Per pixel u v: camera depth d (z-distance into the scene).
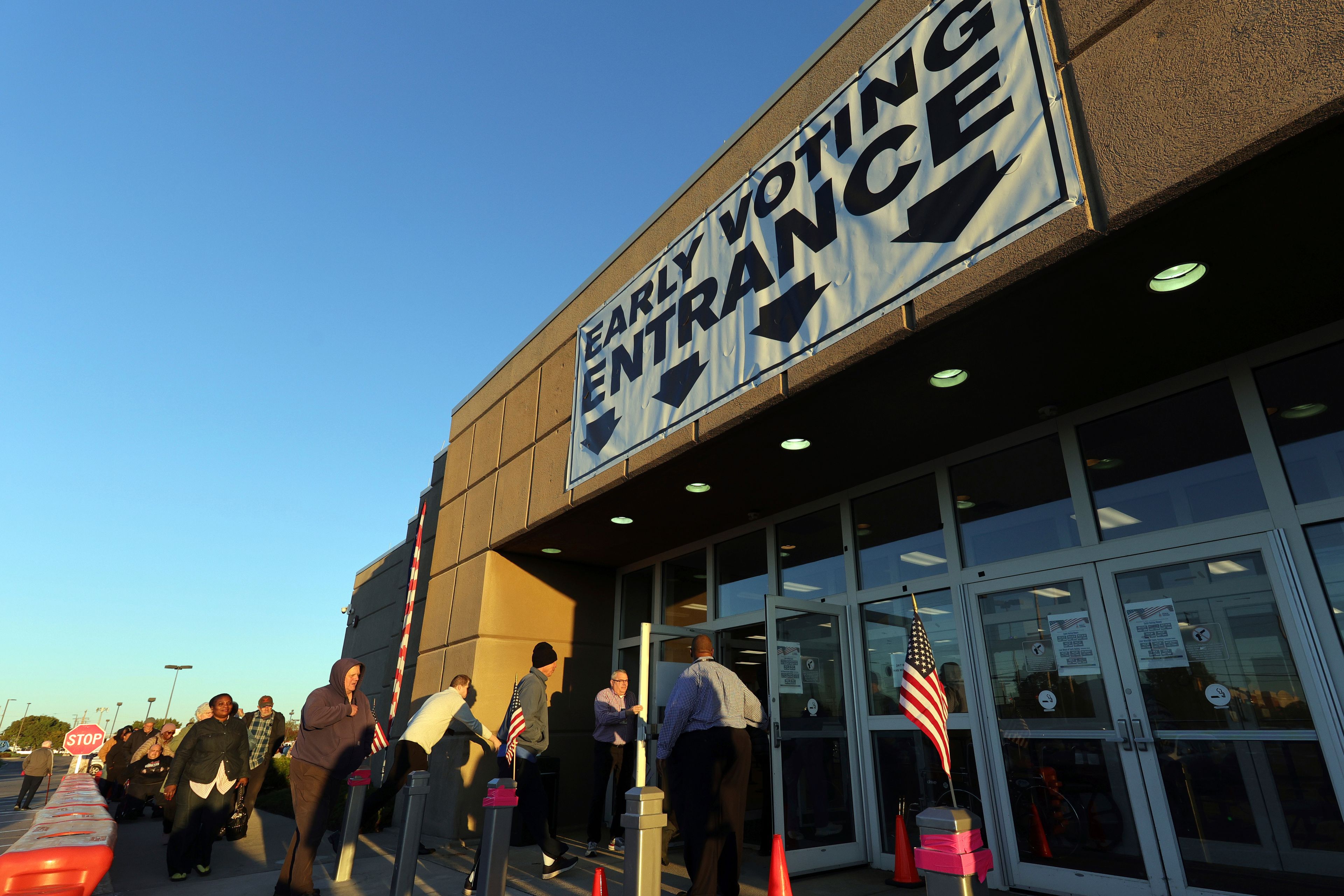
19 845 2.37
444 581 9.47
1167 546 4.36
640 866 2.75
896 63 4.52
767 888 4.98
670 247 6.38
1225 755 3.94
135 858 6.88
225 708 6.25
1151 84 3.20
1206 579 4.20
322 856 6.61
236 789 7.83
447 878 5.61
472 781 7.68
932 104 4.21
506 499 8.32
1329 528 3.83
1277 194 2.98
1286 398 4.11
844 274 4.54
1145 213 3.12
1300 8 2.79
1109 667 4.47
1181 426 4.51
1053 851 4.52
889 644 5.86
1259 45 2.88
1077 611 4.72
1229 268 3.46
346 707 4.97
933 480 5.85
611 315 7.08
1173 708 4.18
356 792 5.69
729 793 4.35
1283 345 4.13
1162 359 4.32
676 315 6.09
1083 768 4.49
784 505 6.92
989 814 4.82
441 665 8.87
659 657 7.14
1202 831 3.93
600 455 6.68
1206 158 2.93
